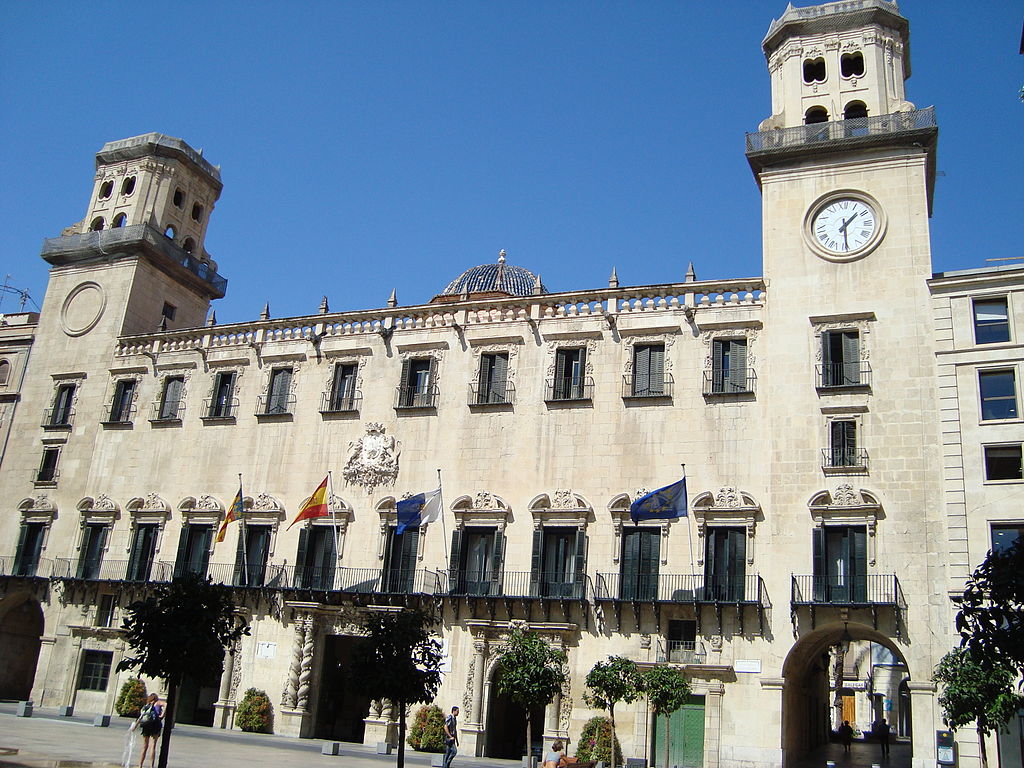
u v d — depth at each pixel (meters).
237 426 50.97
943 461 37.53
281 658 45.66
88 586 51.53
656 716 38.69
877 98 44.50
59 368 58.00
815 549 38.09
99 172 63.19
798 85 46.03
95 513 52.75
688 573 39.84
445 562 44.22
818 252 42.12
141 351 55.59
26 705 43.66
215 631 25.91
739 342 42.47
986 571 18.06
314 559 46.94
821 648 42.50
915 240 40.84
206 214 65.38
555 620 41.41
